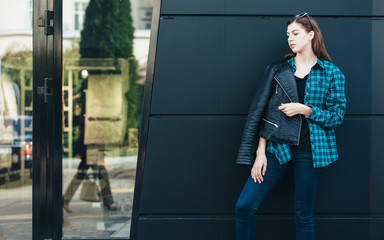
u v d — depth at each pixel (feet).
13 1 11.75
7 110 11.76
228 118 10.28
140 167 10.39
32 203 11.23
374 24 10.23
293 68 8.94
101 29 11.94
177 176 10.27
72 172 11.57
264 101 8.89
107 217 11.62
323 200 10.34
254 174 8.80
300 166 8.73
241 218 8.86
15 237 11.63
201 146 10.27
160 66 10.21
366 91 10.27
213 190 10.30
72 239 11.31
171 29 10.19
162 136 10.28
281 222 10.34
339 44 10.25
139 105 11.89
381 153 10.29
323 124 8.62
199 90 10.24
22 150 11.71
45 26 11.05
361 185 10.30
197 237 10.33
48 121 11.15
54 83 11.16
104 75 11.85
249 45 10.23
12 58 11.79
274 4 10.20
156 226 10.34
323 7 10.21
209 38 10.21
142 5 12.03
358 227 10.34
